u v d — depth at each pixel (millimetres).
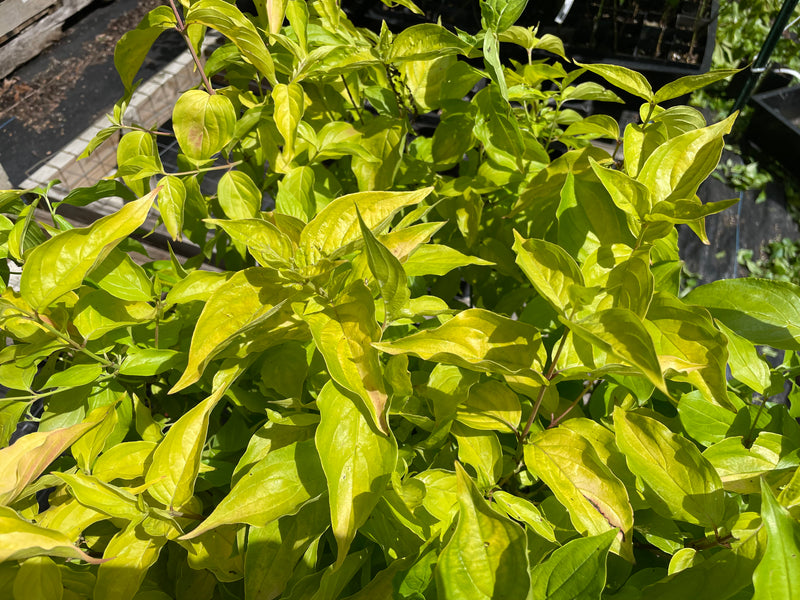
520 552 996
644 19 4848
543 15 4965
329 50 1911
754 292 1646
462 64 2262
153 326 1854
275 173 2152
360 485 1252
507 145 2096
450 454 1673
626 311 1145
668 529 1486
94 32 6160
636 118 4660
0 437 1662
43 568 1337
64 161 4102
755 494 1486
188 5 1855
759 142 5223
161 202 1869
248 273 1390
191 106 1880
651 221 1423
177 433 1378
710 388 1262
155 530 1410
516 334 1340
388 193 1451
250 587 1380
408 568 1341
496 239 2299
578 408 1751
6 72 5629
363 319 1344
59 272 1425
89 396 1756
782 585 1019
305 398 1824
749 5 6113
